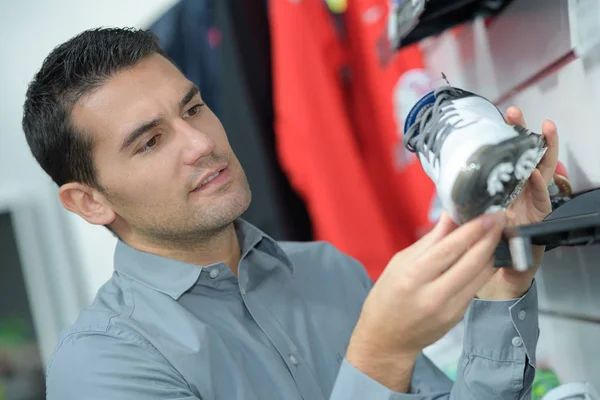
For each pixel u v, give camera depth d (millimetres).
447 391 1078
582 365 1177
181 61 2004
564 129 1097
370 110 1771
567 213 825
